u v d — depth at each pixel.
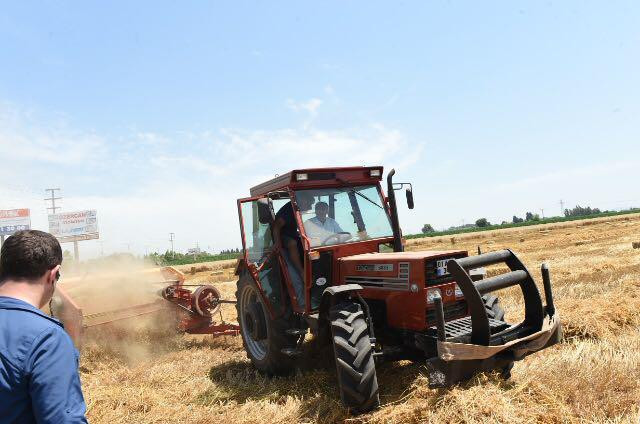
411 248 34.94
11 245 1.96
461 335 4.02
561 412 3.58
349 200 5.60
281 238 5.61
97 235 57.19
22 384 1.78
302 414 4.36
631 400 3.75
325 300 4.61
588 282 9.84
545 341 4.12
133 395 5.15
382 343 4.81
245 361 6.74
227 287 15.72
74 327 6.99
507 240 34.16
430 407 3.78
